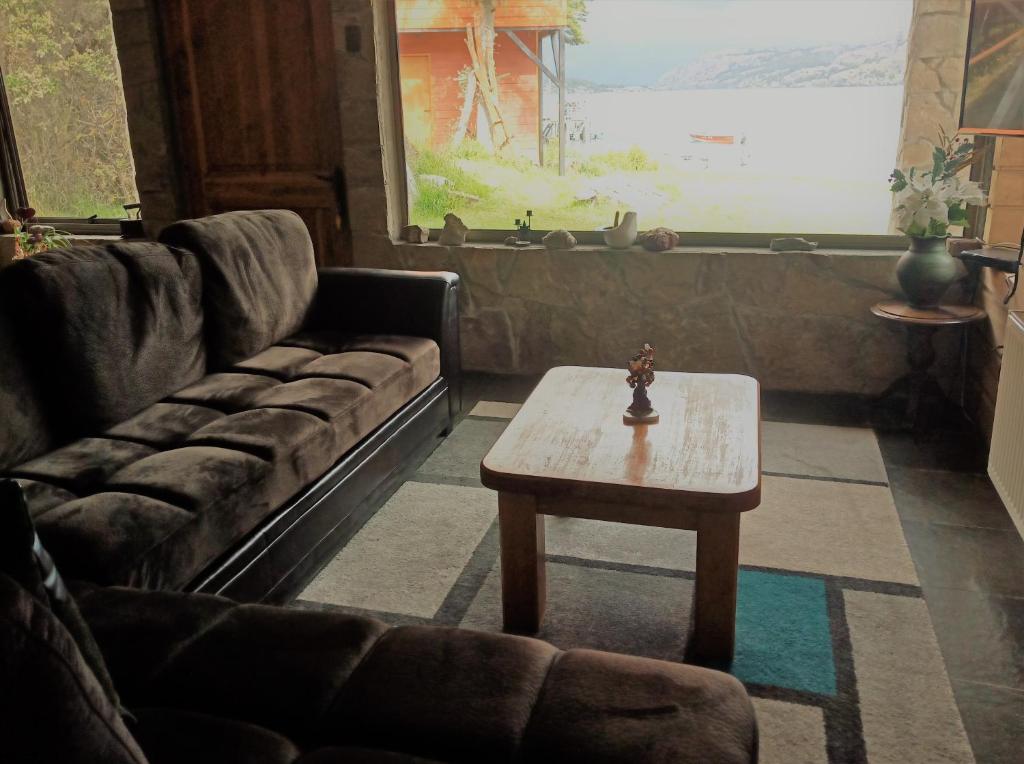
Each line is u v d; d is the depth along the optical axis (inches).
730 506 74.1
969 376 142.4
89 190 199.2
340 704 49.8
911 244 135.3
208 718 48.9
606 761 44.0
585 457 82.6
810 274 149.1
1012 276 120.0
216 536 80.4
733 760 44.1
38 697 29.3
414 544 103.8
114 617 58.4
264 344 127.5
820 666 79.4
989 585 92.5
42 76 193.9
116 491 78.7
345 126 165.0
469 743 46.2
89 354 95.9
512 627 85.9
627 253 156.9
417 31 194.5
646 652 82.1
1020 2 115.2
